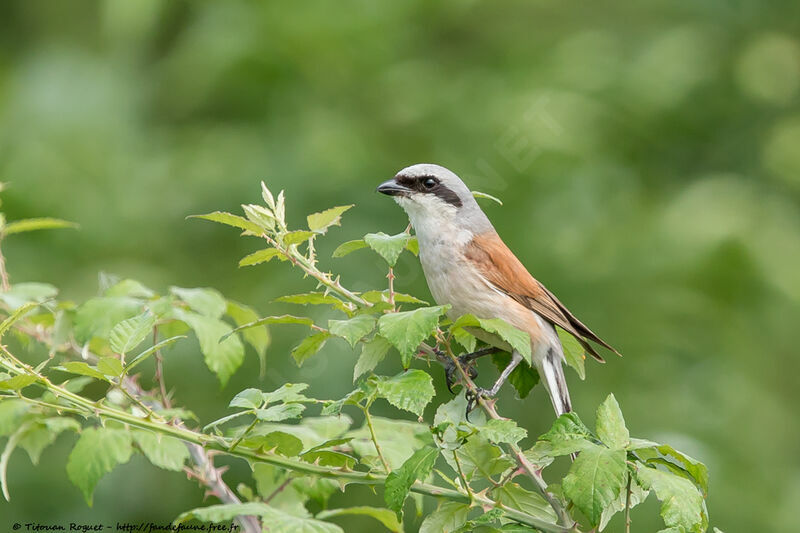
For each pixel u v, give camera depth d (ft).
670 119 43.39
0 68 42.68
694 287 37.78
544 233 37.09
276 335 34.60
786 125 42.24
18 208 37.29
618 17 46.68
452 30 45.83
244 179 37.86
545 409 34.65
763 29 45.09
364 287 34.81
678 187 42.09
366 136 39.88
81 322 18.28
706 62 43.27
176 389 33.53
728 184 39.86
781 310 38.65
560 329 24.76
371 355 16.96
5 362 15.07
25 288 20.67
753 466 35.45
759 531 33.63
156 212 38.70
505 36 45.62
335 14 41.47
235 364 18.24
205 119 42.06
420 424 17.94
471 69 43.68
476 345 23.06
